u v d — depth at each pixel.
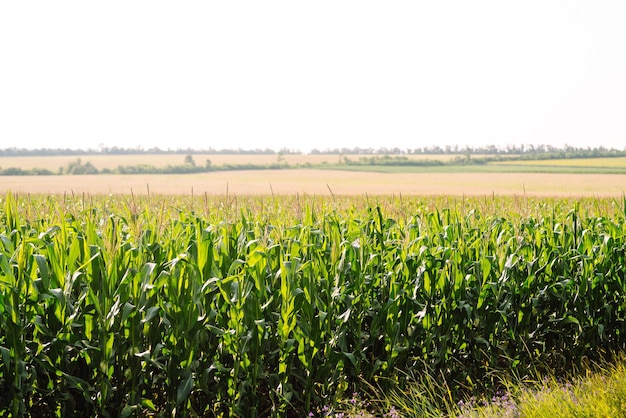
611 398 5.82
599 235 9.70
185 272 6.03
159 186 59.09
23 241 5.46
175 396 6.05
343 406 6.70
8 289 5.47
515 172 97.81
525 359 8.30
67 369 5.80
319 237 7.98
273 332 6.72
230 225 7.89
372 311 7.46
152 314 5.77
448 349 7.87
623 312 9.15
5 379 5.51
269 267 6.93
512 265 8.25
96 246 6.00
